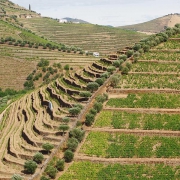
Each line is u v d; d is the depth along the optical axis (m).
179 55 120.50
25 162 76.44
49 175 72.69
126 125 88.69
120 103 97.25
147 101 96.81
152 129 86.12
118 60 118.25
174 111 91.81
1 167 81.25
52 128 93.94
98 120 91.25
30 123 102.81
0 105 149.25
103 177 72.00
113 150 79.88
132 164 75.88
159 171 73.19
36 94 130.50
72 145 80.06
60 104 108.06
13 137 96.50
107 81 107.44
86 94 101.94
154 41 129.38
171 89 101.19
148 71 113.00
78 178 72.06
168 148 79.19
